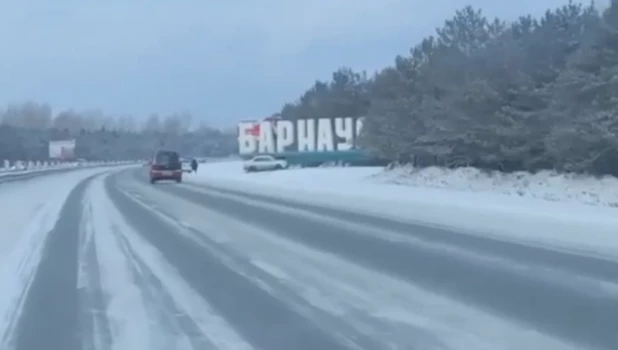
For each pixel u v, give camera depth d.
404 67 58.00
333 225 21.81
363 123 61.56
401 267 13.70
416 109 53.56
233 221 23.36
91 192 41.84
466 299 10.75
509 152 44.00
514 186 42.16
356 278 12.59
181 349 8.12
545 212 24.41
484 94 45.66
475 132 46.34
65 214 26.55
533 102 44.31
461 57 50.97
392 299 10.77
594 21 42.62
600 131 37.06
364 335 8.66
